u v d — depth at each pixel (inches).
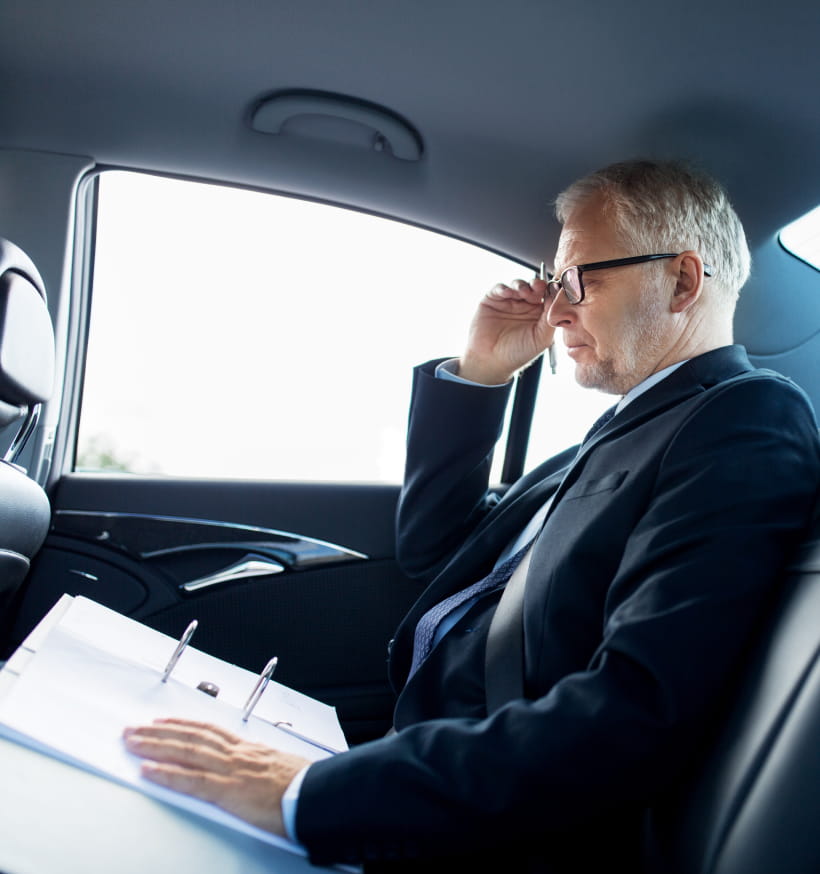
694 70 56.5
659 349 51.2
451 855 33.3
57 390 74.2
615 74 58.3
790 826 29.1
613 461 46.3
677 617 34.7
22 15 59.7
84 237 78.2
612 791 33.0
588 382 53.3
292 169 73.7
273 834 33.1
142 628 49.6
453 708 47.6
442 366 69.2
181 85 65.3
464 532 67.1
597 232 52.1
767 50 53.5
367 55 60.4
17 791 30.1
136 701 38.7
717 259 52.1
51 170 73.6
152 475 78.7
